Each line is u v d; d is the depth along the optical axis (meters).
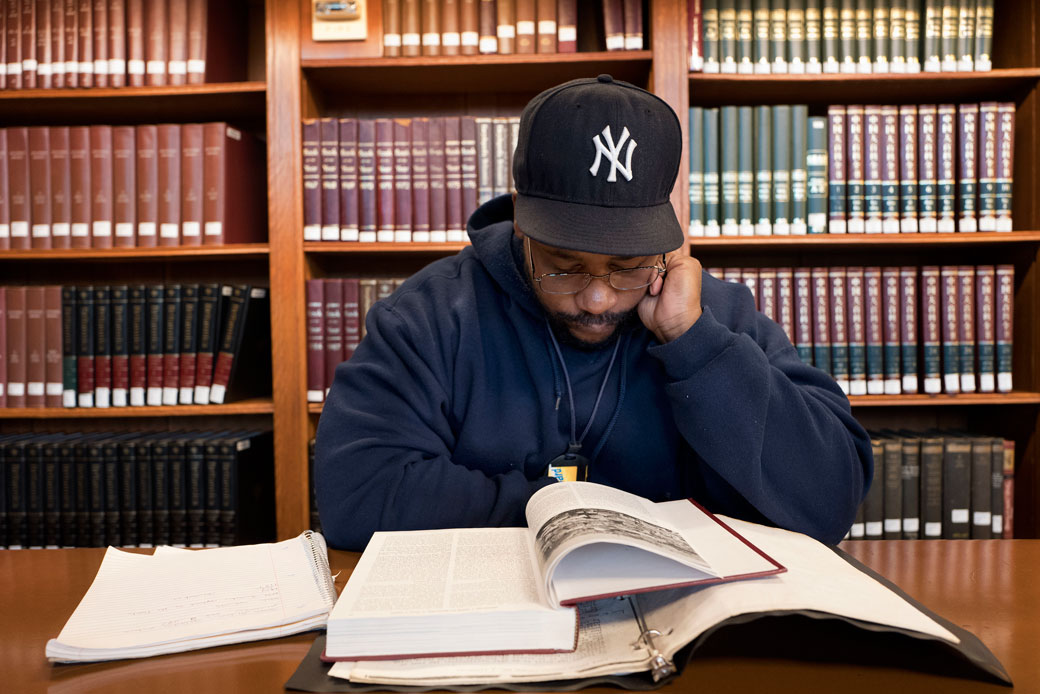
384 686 0.56
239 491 1.96
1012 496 2.00
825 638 0.66
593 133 0.84
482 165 1.95
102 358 1.99
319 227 1.95
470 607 0.60
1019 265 2.05
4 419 2.30
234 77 2.14
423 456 0.99
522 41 1.92
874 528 1.99
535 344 1.08
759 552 0.70
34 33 1.95
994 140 1.94
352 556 0.92
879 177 1.96
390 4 1.93
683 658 0.57
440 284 1.14
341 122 1.95
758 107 1.94
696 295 0.96
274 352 1.96
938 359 2.00
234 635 0.66
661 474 1.11
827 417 0.97
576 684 0.57
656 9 1.88
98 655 0.63
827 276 2.00
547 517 0.71
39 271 2.32
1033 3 1.95
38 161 1.97
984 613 0.72
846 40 1.93
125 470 1.96
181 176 1.96
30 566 0.90
